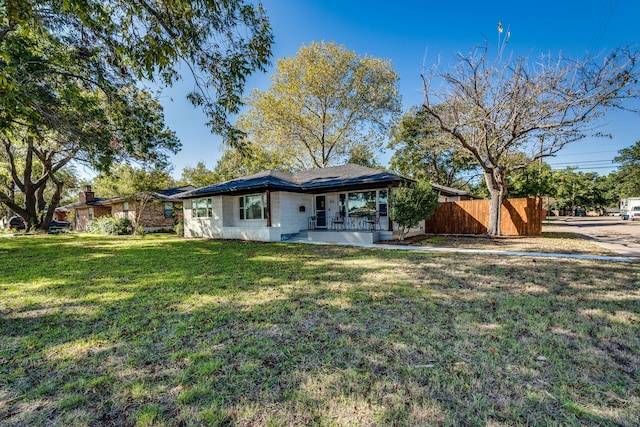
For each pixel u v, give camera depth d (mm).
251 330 3199
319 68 19781
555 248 8836
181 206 24594
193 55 5461
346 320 3424
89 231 21172
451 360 2504
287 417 1854
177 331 3211
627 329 3055
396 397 2027
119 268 6906
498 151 12430
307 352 2682
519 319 3355
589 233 13586
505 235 13258
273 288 4895
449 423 1774
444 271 5895
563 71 9797
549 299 4039
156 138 14508
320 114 22219
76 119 8047
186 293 4711
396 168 26797
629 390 2068
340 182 12461
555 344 2758
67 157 12836
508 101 10602
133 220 21469
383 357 2570
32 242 13469
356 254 8484
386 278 5422
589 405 1920
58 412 1943
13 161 18672
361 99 21375
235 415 1875
